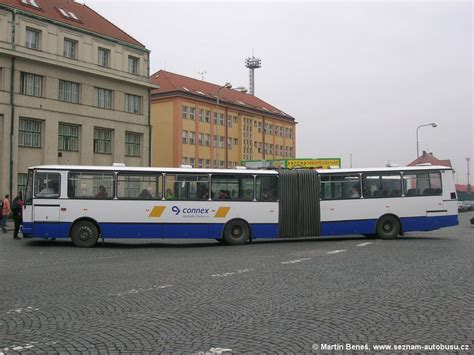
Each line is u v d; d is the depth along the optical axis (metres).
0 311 8.04
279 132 91.12
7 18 39.81
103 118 47.50
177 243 22.06
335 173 22.14
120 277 11.63
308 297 9.12
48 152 42.69
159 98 68.56
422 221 22.39
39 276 11.84
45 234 19.44
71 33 44.59
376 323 7.16
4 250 18.38
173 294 9.47
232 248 19.31
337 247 18.97
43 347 6.07
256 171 21.36
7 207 28.97
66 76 44.41
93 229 19.67
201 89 74.62
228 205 20.88
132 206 19.97
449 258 15.08
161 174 20.36
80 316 7.69
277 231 21.34
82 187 19.72
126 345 6.13
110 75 47.78
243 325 7.09
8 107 39.84
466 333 6.59
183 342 6.25
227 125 77.25
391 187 22.42
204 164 71.75
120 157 49.03
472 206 89.75
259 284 10.55
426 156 85.88
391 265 13.51
